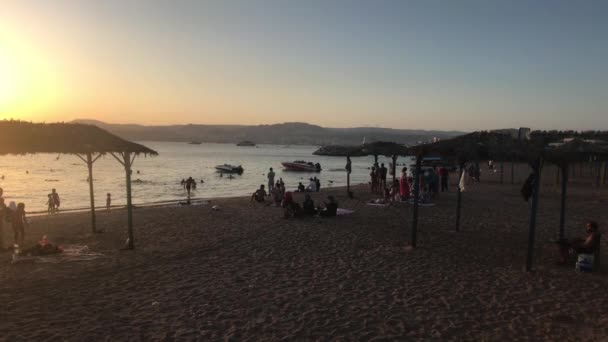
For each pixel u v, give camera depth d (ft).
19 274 32.27
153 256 37.91
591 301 26.73
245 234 47.52
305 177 200.85
